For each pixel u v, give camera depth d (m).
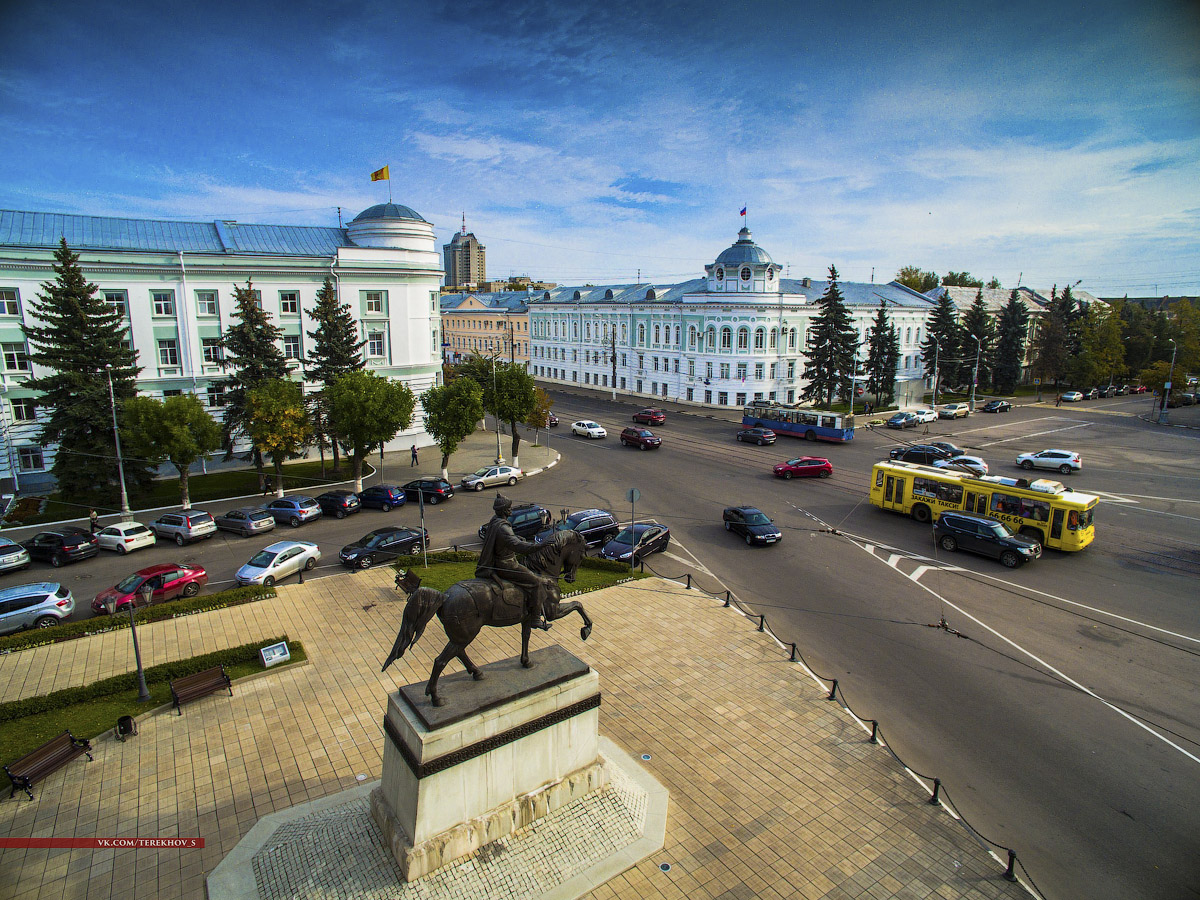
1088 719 17.52
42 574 28.75
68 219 45.41
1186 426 64.38
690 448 56.34
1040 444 55.94
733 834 13.44
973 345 86.25
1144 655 20.83
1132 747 16.38
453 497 41.22
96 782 14.77
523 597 13.07
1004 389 91.38
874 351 76.50
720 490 42.12
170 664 19.11
